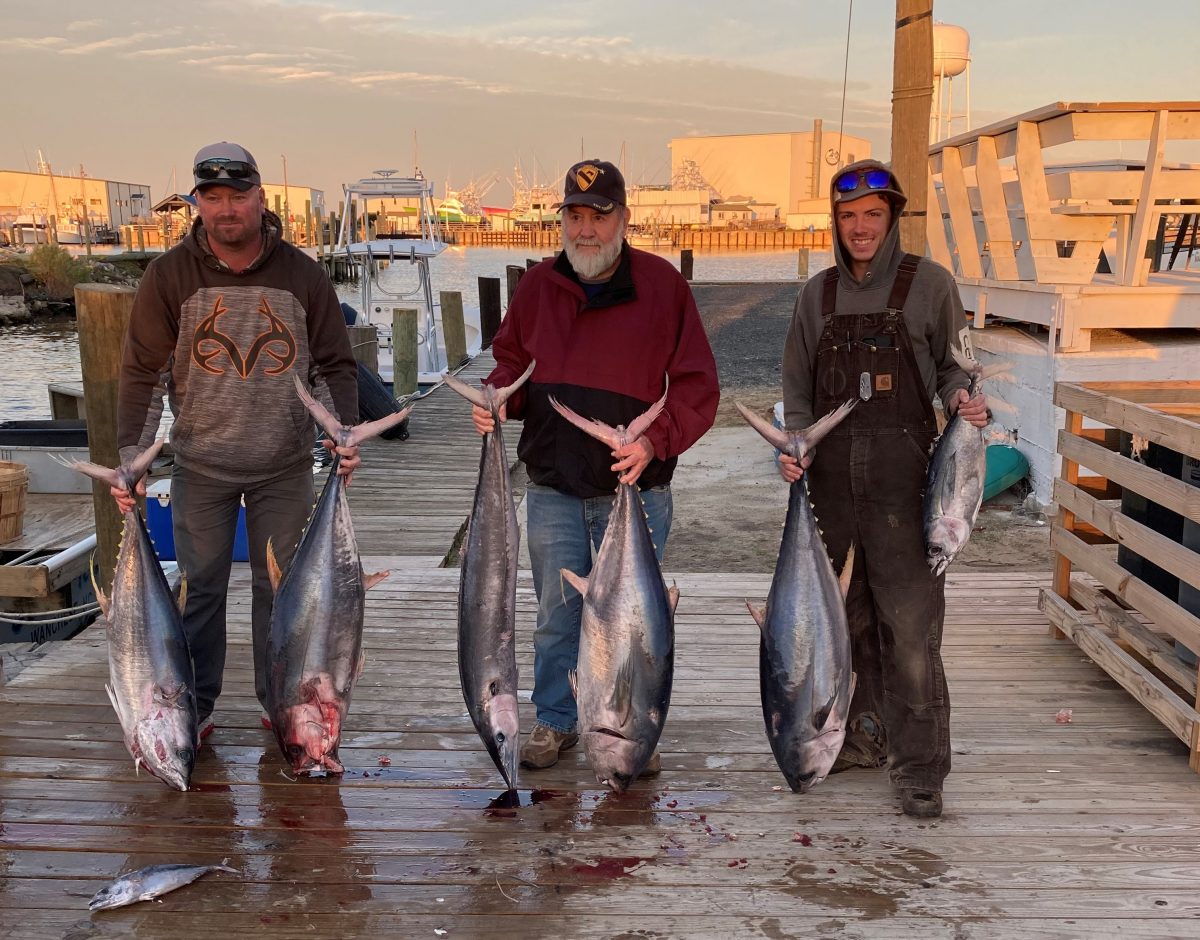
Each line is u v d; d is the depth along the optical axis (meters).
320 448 9.09
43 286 35.72
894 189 2.89
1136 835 2.98
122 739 3.60
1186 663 3.70
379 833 3.00
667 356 3.19
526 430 3.29
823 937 2.53
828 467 3.10
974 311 8.52
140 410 3.32
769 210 127.94
